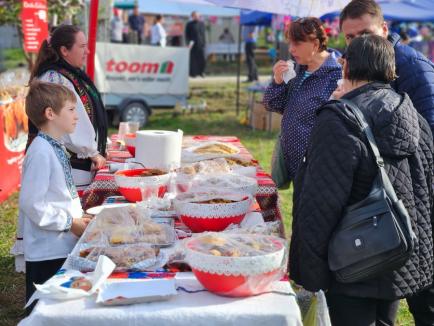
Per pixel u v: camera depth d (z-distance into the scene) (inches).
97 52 372.2
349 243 71.5
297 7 137.0
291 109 124.9
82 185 128.9
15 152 229.8
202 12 666.2
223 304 62.6
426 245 77.8
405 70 97.2
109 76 380.8
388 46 79.3
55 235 90.6
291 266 79.4
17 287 149.9
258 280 62.9
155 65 393.4
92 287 64.2
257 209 98.0
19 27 372.5
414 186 77.7
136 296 62.3
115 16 571.2
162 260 73.7
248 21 443.2
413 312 100.6
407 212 73.9
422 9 422.3
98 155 128.6
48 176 87.7
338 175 72.3
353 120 73.3
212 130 386.9
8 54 591.2
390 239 69.4
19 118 235.0
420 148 80.1
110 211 84.6
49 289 62.6
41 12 230.4
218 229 84.8
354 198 74.5
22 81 244.8
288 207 219.8
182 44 806.5
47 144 89.5
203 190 94.0
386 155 74.4
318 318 75.2
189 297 64.4
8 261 165.0
